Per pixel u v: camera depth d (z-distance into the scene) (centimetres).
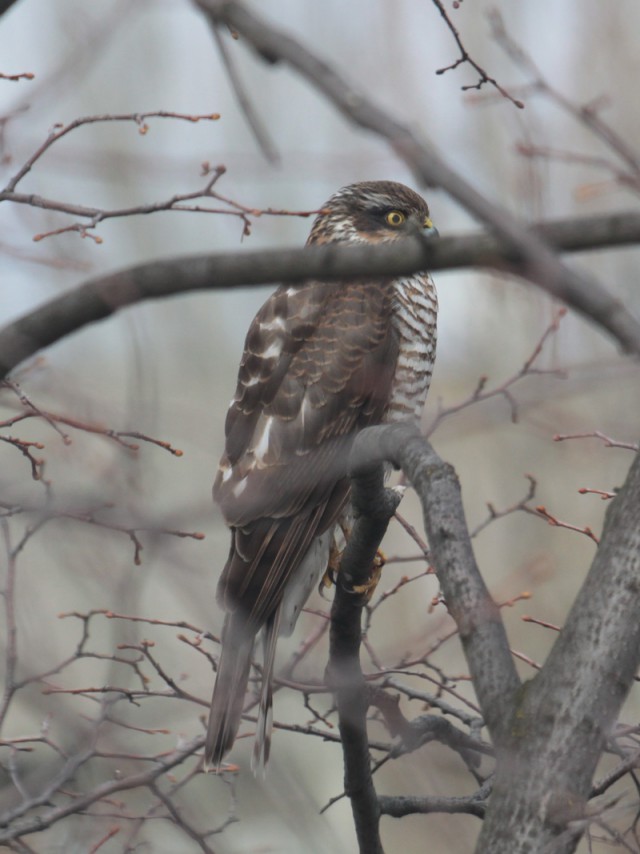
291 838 1102
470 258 419
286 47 404
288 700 1357
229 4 414
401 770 850
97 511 579
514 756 482
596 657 495
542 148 1306
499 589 1226
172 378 2066
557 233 402
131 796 972
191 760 1117
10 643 764
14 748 805
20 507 600
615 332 366
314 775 1420
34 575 922
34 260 759
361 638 805
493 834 479
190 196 745
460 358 1856
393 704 799
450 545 502
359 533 715
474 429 635
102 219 746
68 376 731
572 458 1639
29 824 741
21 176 759
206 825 1075
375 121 388
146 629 1344
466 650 495
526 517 2045
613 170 965
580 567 1988
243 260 449
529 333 1834
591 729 484
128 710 858
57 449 723
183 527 607
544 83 1452
